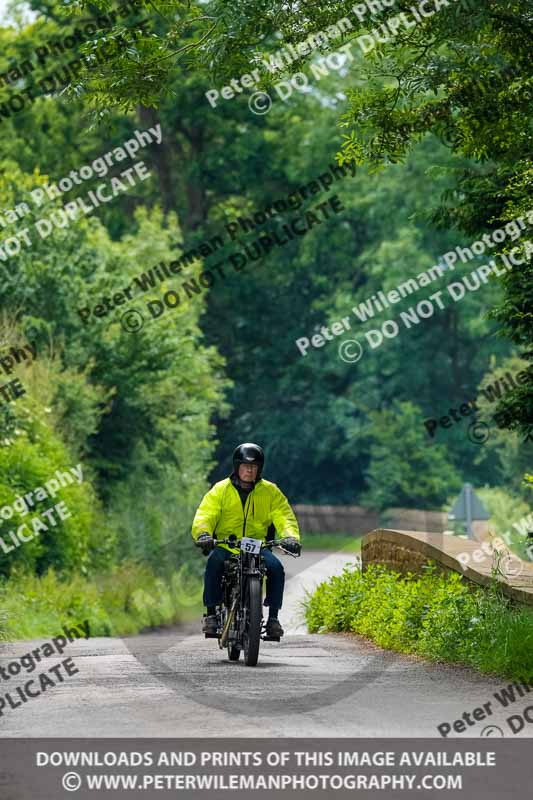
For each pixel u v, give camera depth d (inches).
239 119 6028.5
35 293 3405.5
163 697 1047.6
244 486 1309.1
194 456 3988.7
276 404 6520.7
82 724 916.6
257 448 1309.1
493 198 1608.0
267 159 6156.5
